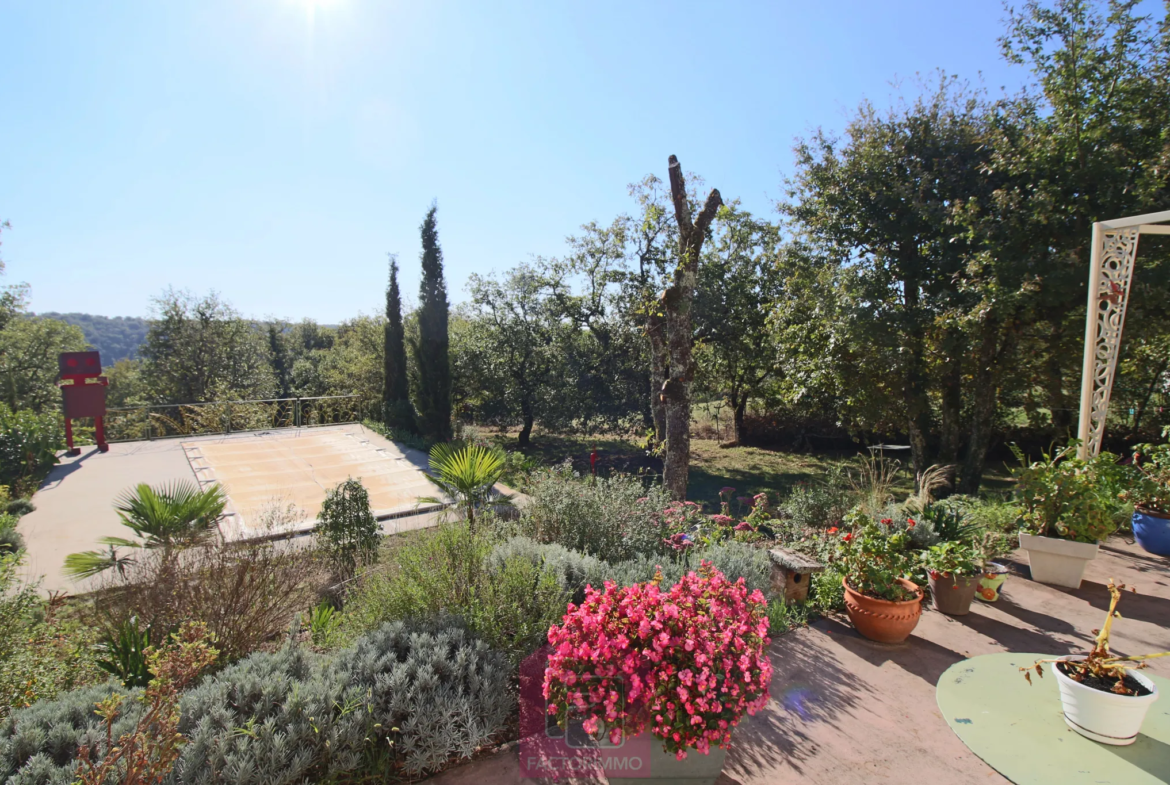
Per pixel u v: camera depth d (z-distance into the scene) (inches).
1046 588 176.4
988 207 332.8
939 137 357.1
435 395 605.3
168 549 162.7
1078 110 301.1
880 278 373.7
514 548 147.4
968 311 322.7
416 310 774.5
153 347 924.0
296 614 154.8
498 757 95.8
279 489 344.2
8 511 277.0
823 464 642.2
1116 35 304.8
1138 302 270.2
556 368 691.4
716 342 660.1
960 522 186.1
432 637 108.5
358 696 90.0
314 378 1131.3
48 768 74.2
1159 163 268.5
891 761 96.3
